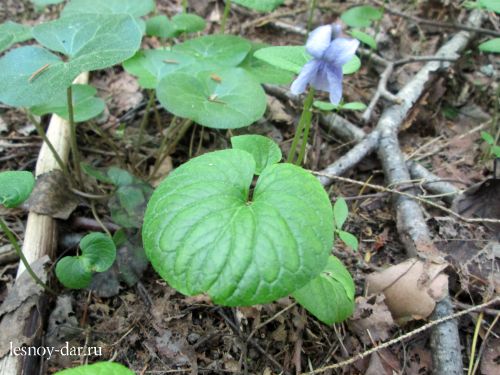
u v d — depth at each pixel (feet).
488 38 1.00
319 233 0.39
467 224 0.65
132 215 0.62
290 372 0.52
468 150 0.80
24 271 0.56
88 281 0.52
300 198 0.41
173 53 0.73
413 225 0.63
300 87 0.47
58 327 0.54
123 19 0.54
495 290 0.58
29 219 0.60
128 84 0.88
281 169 0.44
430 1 1.06
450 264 0.58
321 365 0.53
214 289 0.37
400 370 0.52
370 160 0.77
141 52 0.72
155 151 0.76
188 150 0.78
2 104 0.81
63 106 0.64
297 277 0.38
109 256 0.53
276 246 0.38
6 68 0.51
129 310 0.57
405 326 0.55
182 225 0.40
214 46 0.78
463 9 1.04
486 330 0.55
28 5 1.02
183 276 0.38
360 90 0.90
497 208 0.66
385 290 0.56
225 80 0.67
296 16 1.06
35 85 0.48
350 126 0.80
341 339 0.54
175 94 0.62
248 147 0.54
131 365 0.52
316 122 0.82
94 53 0.51
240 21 1.03
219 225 0.39
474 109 0.88
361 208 0.70
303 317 0.56
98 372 0.34
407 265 0.57
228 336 0.54
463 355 0.54
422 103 0.86
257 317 0.55
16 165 0.73
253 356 0.53
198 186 0.43
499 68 0.96
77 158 0.64
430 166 0.77
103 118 0.80
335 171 0.71
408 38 1.01
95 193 0.69
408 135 0.84
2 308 0.52
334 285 0.49
